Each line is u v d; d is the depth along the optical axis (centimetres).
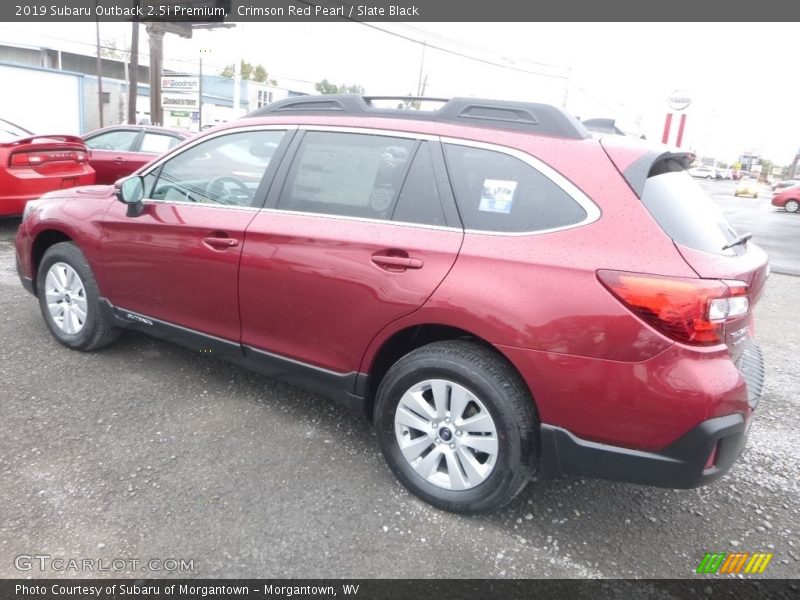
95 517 257
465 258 256
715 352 226
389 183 287
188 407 357
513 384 251
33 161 695
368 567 240
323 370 305
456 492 269
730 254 248
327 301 292
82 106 2986
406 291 267
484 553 252
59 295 416
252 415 353
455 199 270
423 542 256
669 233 232
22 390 361
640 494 300
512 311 243
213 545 246
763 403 418
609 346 229
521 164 260
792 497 304
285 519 264
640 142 269
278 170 321
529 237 249
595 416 235
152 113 1878
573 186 247
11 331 448
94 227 386
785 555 260
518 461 251
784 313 681
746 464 334
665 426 226
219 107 4447
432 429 271
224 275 327
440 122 285
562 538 264
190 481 286
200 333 351
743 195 3500
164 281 356
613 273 229
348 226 289
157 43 1841
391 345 288
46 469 287
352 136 303
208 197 345
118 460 299
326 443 328
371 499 282
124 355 422
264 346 325
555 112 266
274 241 307
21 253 440
